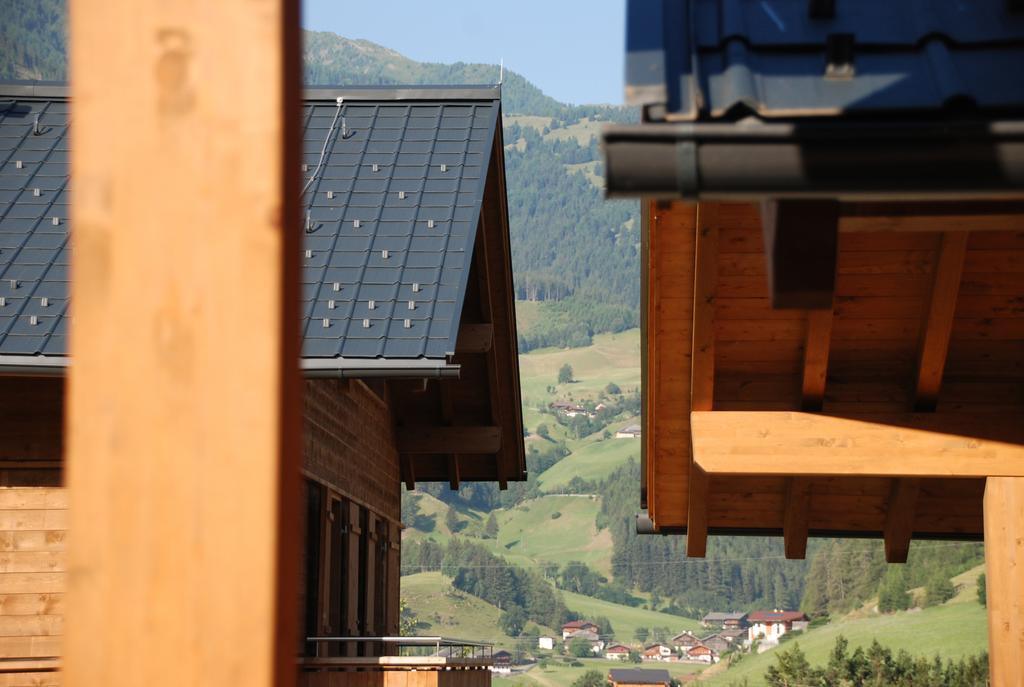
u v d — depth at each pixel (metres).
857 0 8.58
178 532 5.64
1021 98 7.53
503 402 36.50
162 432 5.68
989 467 18.69
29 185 26.59
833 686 142.25
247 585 5.61
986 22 8.16
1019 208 11.90
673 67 8.03
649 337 21.42
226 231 5.75
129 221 5.75
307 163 28.58
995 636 18.00
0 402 23.47
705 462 19.11
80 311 5.72
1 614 22.89
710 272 18.55
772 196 7.49
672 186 7.44
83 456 5.68
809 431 19.12
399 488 38.41
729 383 20.19
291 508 5.88
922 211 12.00
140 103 5.80
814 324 18.45
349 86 31.02
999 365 19.45
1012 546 18.28
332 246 25.70
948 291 18.06
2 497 23.23
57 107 29.45
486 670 30.19
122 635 5.61
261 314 5.71
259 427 5.68
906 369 19.62
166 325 5.71
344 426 30.39
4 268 23.94
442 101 30.61
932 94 7.61
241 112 5.78
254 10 5.82
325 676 24.08
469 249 25.44
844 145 7.30
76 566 5.63
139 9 5.82
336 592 29.62
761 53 8.16
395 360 22.89
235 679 5.58
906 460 18.88
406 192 27.36
